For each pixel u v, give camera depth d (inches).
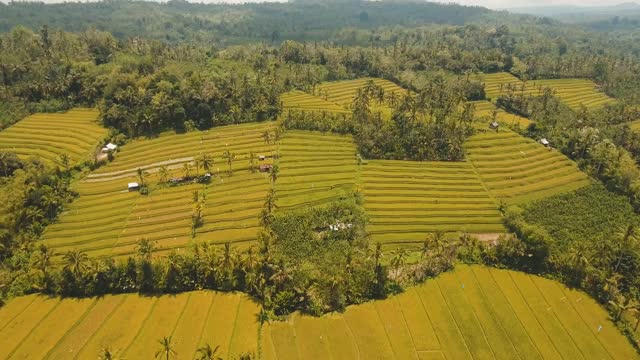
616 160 6250.0
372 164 6550.2
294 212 5265.8
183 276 4296.3
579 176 6333.7
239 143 7052.2
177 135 7317.9
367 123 7209.6
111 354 3553.2
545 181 6250.0
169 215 5383.9
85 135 7007.9
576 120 7829.7
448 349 3809.1
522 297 4370.1
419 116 7342.5
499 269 4731.8
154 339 3747.5
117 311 4025.6
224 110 7829.7
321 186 5935.0
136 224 5226.4
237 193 5782.5
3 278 4249.5
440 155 6766.7
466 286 4485.7
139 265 4261.8
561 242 5022.1
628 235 4520.2
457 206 5679.1
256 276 4222.4
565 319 4128.9
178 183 5999.0
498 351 3799.2
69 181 6033.5
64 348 3651.6
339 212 5305.1
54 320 3912.4
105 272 4234.7
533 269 4709.6
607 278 4384.8
